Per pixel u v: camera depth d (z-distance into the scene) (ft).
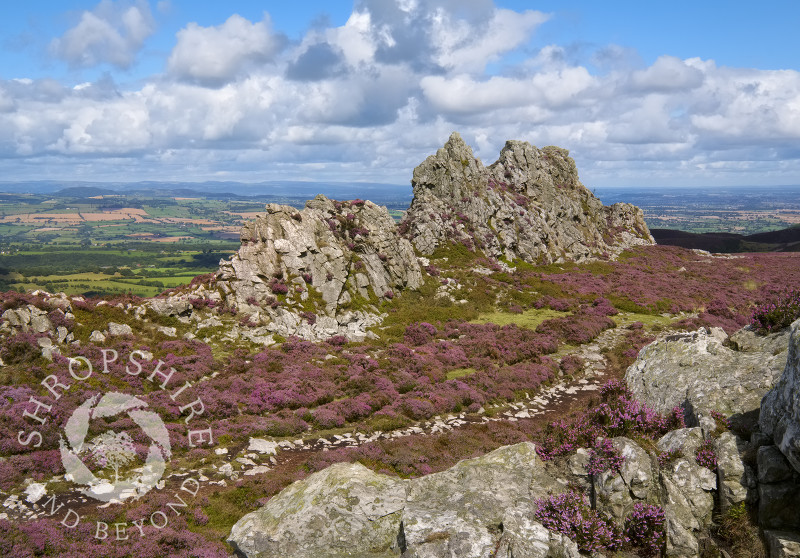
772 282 220.64
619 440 42.57
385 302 156.66
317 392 94.38
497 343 131.03
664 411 53.06
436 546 36.22
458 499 42.06
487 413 93.61
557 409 96.37
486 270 201.05
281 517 43.50
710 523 37.70
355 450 72.13
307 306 136.87
